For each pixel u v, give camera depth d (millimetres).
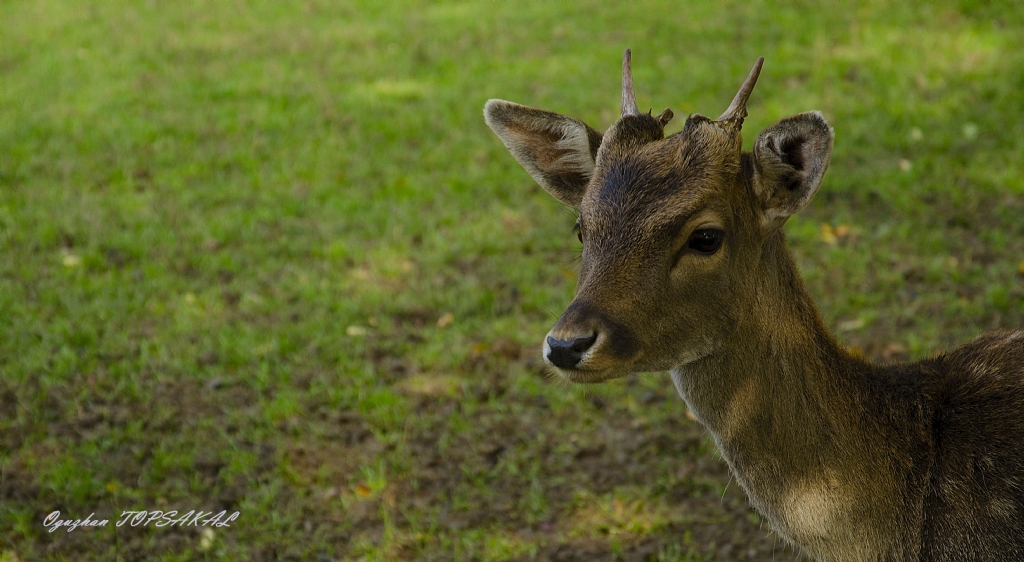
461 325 10688
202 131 15375
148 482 8578
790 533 5836
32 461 8703
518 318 10789
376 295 11141
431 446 9070
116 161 14312
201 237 12266
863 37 17484
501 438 9133
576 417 9430
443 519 8289
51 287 11117
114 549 7883
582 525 8227
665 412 9430
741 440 5730
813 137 5246
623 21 19562
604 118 15031
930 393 5871
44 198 13180
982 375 5852
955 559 5559
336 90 16922
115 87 17188
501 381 9867
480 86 16844
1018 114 14305
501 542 7988
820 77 16000
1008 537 5426
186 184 13711
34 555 7824
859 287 11016
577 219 6102
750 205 5531
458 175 13773
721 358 5629
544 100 15891
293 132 15320
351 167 14141
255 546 7977
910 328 10344
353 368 9961
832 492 5676
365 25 20516
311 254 12039
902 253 11609
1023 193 12438
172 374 9867
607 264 5367
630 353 5344
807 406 5648
